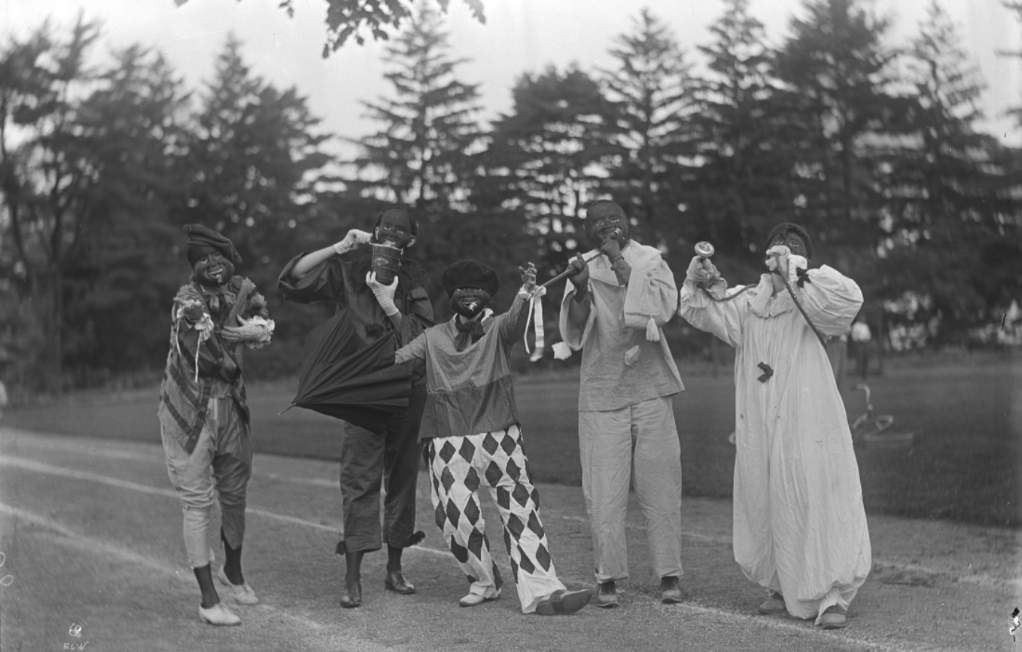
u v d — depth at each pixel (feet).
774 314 13.29
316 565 14.76
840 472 12.64
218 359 13.32
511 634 12.14
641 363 13.43
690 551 14.89
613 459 13.28
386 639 12.16
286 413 18.19
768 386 13.10
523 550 13.08
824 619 12.33
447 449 13.29
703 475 16.16
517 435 13.41
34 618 13.37
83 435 19.52
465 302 13.33
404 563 15.20
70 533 15.75
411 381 13.70
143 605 13.51
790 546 12.69
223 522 13.84
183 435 13.15
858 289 12.71
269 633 12.51
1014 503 16.71
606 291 13.57
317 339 13.71
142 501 16.84
